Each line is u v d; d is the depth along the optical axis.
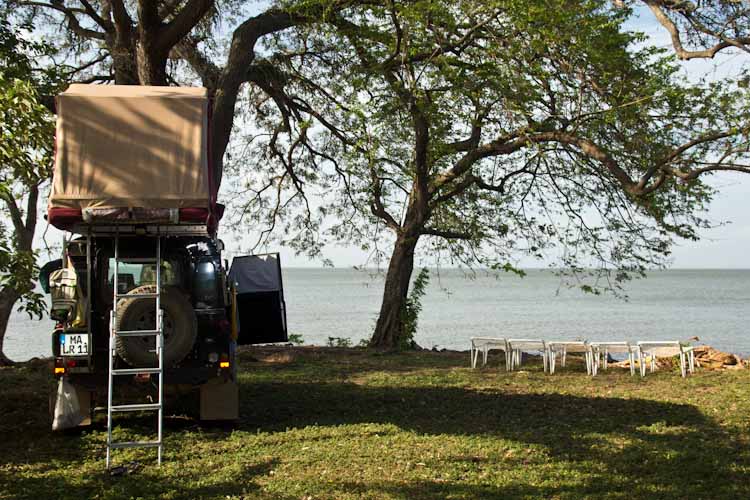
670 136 19.69
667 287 152.00
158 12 22.36
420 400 13.41
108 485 7.92
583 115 19.41
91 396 10.53
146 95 9.73
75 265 10.23
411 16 18.12
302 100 26.00
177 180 9.62
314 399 13.51
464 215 25.27
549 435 10.42
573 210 24.02
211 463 8.80
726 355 18.91
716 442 9.95
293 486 7.84
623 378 16.38
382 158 22.77
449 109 20.73
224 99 21.00
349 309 67.06
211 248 11.02
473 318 55.47
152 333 9.30
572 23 17.66
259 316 13.86
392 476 8.25
